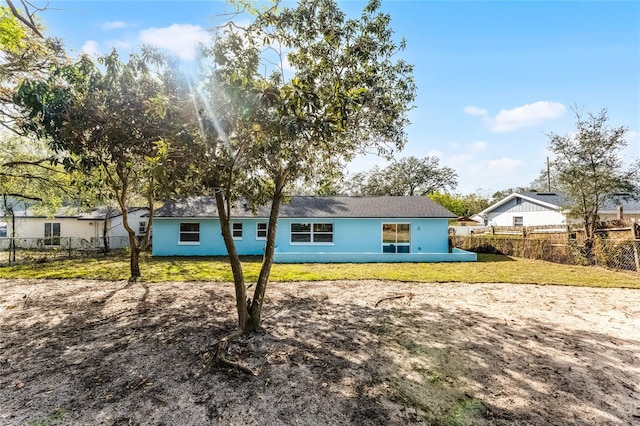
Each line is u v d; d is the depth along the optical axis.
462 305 7.37
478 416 3.19
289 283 9.84
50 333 5.54
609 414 3.22
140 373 4.09
